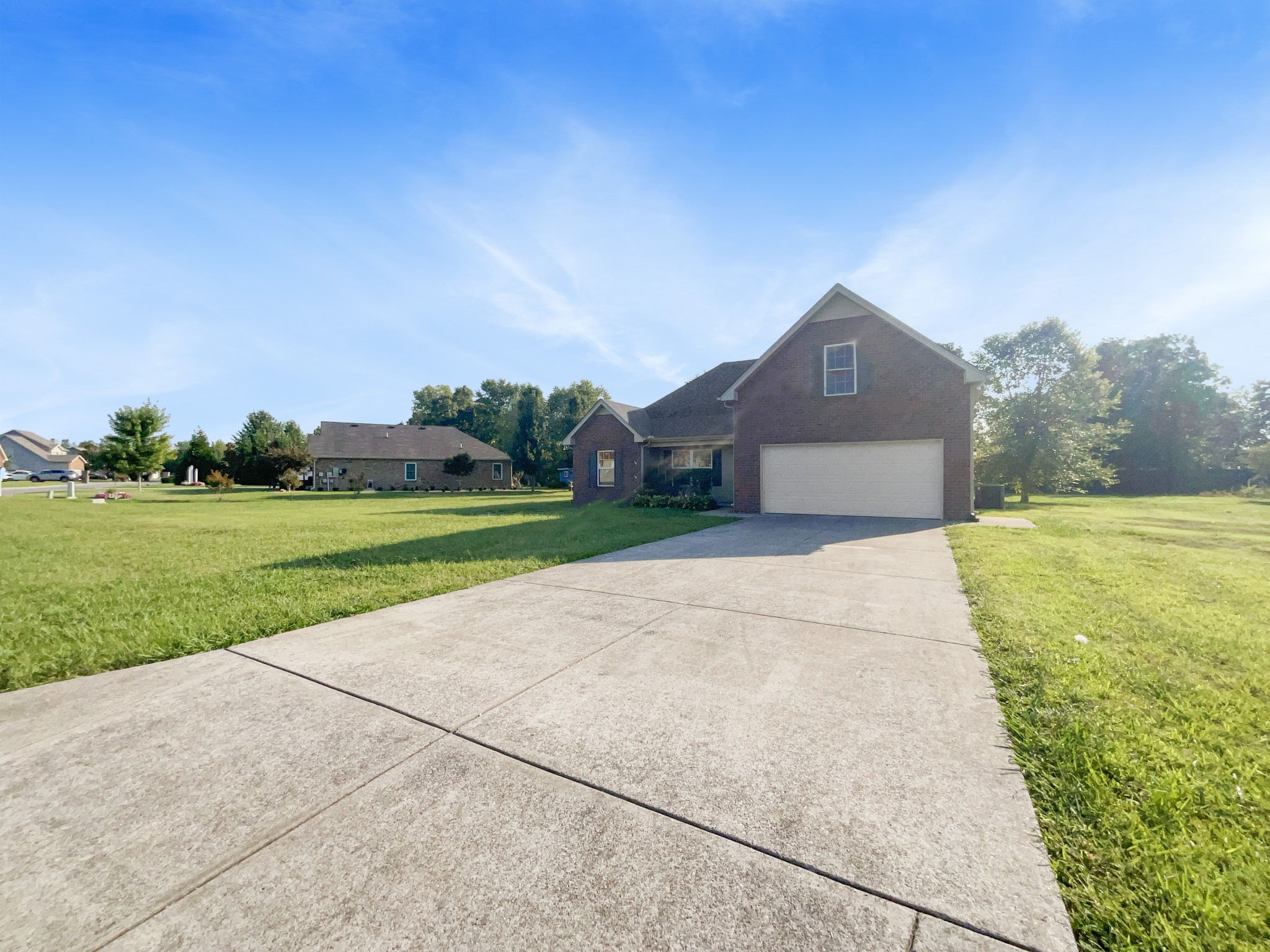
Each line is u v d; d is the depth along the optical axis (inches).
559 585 262.1
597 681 145.6
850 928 66.7
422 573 290.2
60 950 63.6
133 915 68.9
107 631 191.6
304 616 207.2
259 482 1777.8
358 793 95.3
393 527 543.5
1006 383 1003.3
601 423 900.6
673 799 93.4
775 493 631.2
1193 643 175.3
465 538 440.5
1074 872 77.2
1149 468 1419.8
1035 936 65.7
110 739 115.2
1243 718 125.1
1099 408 994.7
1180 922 69.2
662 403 952.9
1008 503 959.0
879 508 580.4
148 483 2207.2
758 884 74.0
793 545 385.4
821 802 92.4
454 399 2640.3
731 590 250.1
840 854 79.8
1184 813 90.7
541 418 1839.3
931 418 555.5
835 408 598.2
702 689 140.0
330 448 1612.9
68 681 148.3
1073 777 100.6
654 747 111.0
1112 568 297.7
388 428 1772.9
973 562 310.5
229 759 106.8
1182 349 1449.3
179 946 64.3
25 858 79.4
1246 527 523.2
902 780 99.2
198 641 178.5
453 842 82.2
